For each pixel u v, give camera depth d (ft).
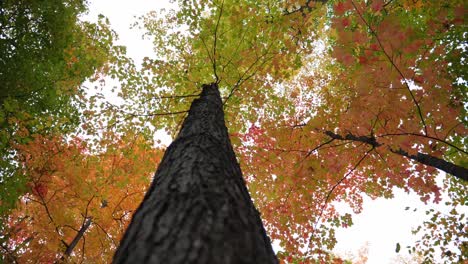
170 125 18.42
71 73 22.45
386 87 10.54
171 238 3.57
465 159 15.98
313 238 17.98
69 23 21.21
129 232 4.06
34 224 17.02
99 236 19.71
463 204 19.06
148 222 4.01
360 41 9.88
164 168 6.08
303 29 15.31
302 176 16.88
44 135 20.30
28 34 19.77
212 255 3.27
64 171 16.84
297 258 17.44
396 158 15.17
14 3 18.80
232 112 18.76
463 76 14.47
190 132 7.93
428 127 11.53
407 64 9.93
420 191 15.26
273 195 19.12
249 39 15.80
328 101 17.15
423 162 13.48
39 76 20.38
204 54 16.90
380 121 12.25
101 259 20.25
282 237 18.65
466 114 14.10
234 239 3.59
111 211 19.93
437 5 12.92
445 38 14.76
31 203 18.39
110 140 17.84
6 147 17.80
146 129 17.99
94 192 17.20
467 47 14.33
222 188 4.77
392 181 16.55
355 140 15.56
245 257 3.38
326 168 16.55
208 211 4.03
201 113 9.93
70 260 17.04
